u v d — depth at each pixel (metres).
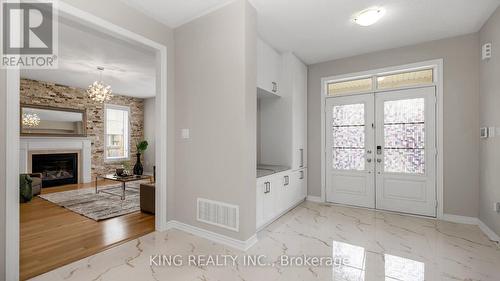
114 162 7.11
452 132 3.22
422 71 3.50
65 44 3.49
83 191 5.16
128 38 2.47
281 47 3.63
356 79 4.01
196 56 2.72
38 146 5.46
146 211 3.60
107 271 1.99
